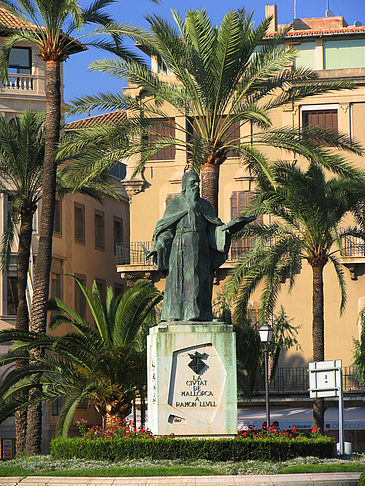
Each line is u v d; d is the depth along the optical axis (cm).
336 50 7381
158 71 7262
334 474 2853
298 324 7169
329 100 7312
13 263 7219
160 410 3114
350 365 6969
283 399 6975
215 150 4722
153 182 7556
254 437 3269
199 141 4600
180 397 3119
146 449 3109
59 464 3144
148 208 7544
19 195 5738
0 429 6988
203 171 4741
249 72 4716
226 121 4744
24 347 4488
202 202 3262
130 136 4803
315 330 5403
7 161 5731
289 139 4766
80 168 4788
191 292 3180
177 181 7494
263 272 5262
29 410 5028
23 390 4719
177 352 3127
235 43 4512
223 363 3133
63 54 5194
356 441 6731
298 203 4953
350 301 7150
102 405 4812
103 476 2892
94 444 3212
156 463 3036
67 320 5275
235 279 5344
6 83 6962
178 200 3259
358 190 5097
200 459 3064
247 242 7269
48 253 5112
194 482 2720
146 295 4647
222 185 7481
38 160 5703
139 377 4719
